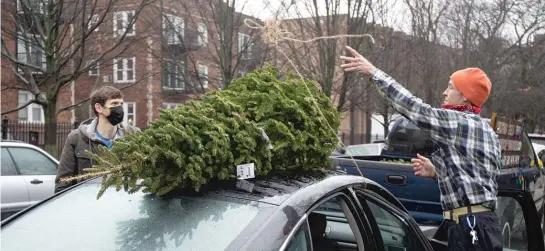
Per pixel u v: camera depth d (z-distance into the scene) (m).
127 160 2.33
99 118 4.45
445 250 3.84
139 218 2.47
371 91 15.88
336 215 2.90
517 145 6.23
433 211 5.63
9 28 12.14
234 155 2.58
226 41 12.62
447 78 17.98
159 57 13.30
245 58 13.40
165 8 13.41
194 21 13.47
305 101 2.84
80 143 4.38
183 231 2.30
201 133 2.46
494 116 5.05
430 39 17.44
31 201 7.27
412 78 17.06
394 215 3.25
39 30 11.14
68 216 2.70
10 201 7.01
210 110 2.59
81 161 4.35
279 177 2.70
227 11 12.48
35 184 7.36
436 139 3.18
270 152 2.61
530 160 7.03
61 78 11.68
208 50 13.55
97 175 2.32
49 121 11.88
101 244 2.38
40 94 11.83
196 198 2.48
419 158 3.62
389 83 3.17
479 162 3.16
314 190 2.56
